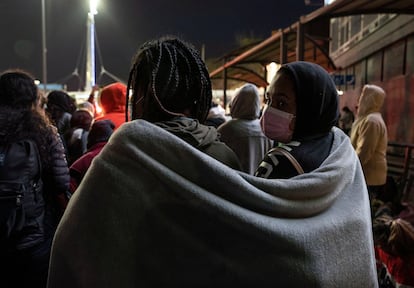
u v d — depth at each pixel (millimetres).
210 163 1181
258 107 3752
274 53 11055
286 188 1197
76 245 1230
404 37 10367
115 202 1197
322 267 1175
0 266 2469
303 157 1432
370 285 1304
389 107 11398
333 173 1289
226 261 1151
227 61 14695
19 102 2559
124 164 1218
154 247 1175
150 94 1453
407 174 6727
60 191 2672
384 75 11953
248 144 3586
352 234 1264
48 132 2607
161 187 1185
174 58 1456
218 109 6289
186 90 1471
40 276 2541
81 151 4516
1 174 2408
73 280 1237
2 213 2381
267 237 1146
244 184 1172
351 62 15133
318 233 1195
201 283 1159
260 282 1148
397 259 3082
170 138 1216
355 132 4977
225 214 1143
